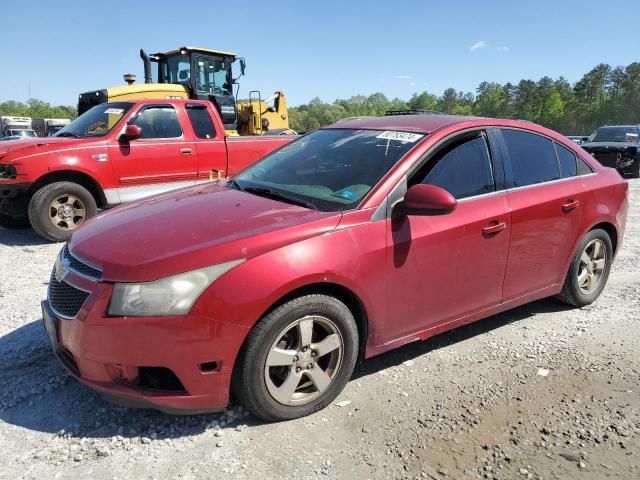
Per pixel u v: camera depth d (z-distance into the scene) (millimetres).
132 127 7348
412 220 3283
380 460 2660
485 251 3645
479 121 3893
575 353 3871
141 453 2676
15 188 6766
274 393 2861
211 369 2678
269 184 3764
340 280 2938
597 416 3082
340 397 3227
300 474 2545
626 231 8070
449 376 3510
